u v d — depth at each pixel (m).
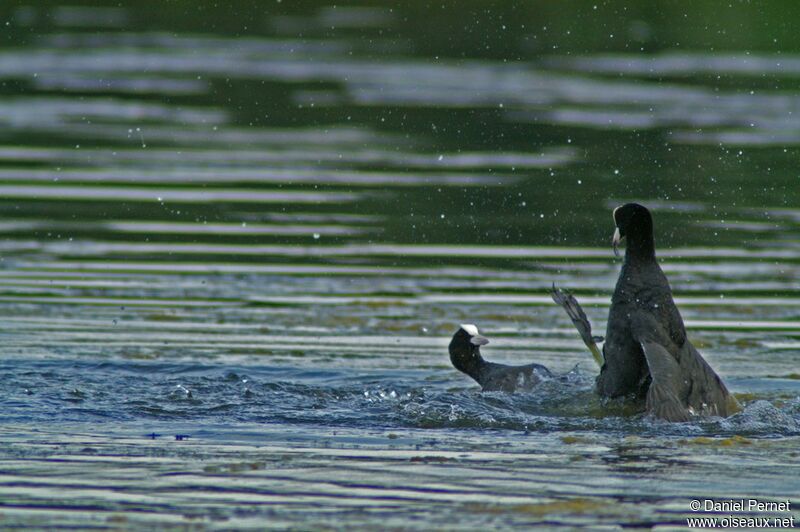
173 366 11.78
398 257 17.00
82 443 8.89
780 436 9.41
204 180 21.30
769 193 20.78
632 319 10.35
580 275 16.25
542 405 10.49
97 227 18.27
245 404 10.31
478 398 10.60
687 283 15.85
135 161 22.62
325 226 18.50
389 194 20.50
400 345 13.05
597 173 22.09
